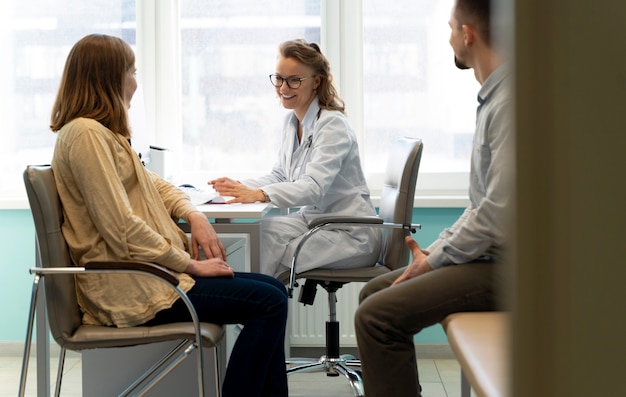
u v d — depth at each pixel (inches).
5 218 145.4
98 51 81.5
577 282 6.5
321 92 120.1
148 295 77.5
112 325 77.4
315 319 143.8
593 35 6.4
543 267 6.6
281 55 120.0
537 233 6.5
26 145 149.2
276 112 149.4
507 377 6.9
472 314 62.9
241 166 150.4
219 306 79.2
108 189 76.9
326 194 118.1
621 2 6.3
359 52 145.9
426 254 75.3
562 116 6.4
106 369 97.7
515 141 6.5
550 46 6.4
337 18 145.3
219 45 148.9
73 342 74.6
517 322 6.7
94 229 78.0
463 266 68.4
